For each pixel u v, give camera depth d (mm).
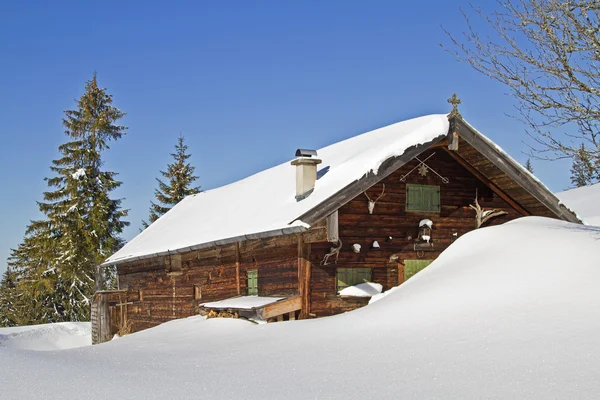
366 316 10023
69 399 5383
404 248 15242
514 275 9898
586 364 6020
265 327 11875
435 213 15703
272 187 19172
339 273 14414
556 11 10539
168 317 21047
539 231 12367
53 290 38719
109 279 40438
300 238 14078
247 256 16531
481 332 7766
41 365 7176
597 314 7461
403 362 6977
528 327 7566
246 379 6660
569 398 5207
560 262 9938
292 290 14383
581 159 10578
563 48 10492
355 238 14750
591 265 9383
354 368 6922
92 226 38188
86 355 10180
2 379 6059
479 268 10859
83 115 39656
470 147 14734
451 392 5664
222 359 8430
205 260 18781
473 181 16203
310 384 6273
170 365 8141
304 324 11180
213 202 24453
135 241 26844
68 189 38219
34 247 39188
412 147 14000
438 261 12758
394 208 15281
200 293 18953
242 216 18016
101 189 39000
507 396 5426
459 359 6812
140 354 10094
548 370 6016
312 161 15398
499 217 16375
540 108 10727
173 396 5723
